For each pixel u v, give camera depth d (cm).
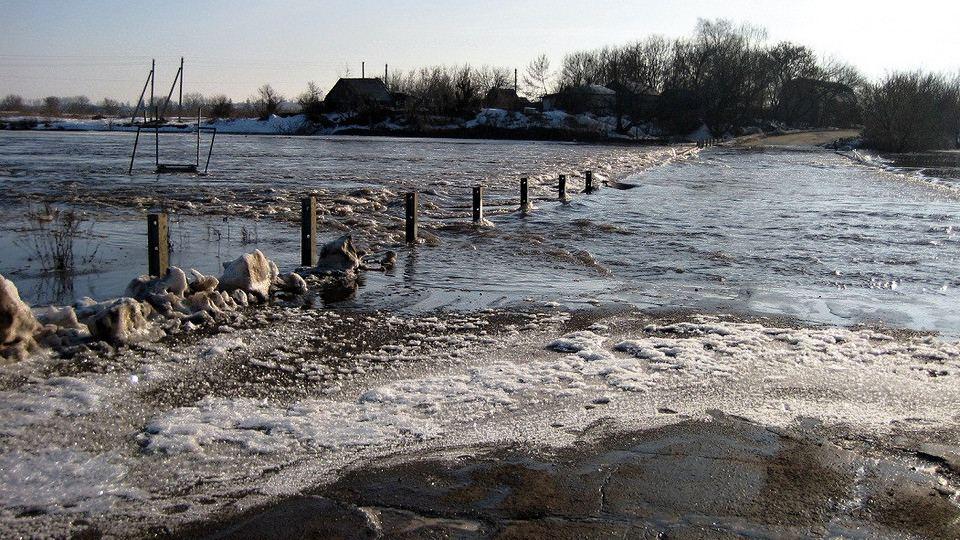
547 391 802
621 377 843
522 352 948
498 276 1457
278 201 2603
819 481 611
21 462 618
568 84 13475
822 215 2591
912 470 632
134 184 3173
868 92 10050
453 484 602
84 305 1023
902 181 4209
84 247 1686
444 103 12231
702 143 9575
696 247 1873
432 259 1631
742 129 12444
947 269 1609
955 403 782
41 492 576
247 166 4450
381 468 628
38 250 1573
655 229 2200
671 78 13112
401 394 783
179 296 1059
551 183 3700
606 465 635
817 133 11906
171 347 923
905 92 8381
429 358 917
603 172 4291
